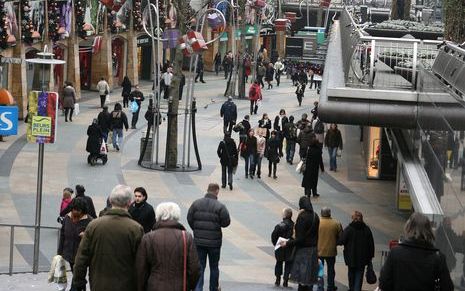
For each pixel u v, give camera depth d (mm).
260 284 39344
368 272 37656
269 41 186750
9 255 40562
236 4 129125
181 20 68688
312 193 62531
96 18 109500
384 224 55500
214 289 31672
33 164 65375
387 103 41344
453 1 51344
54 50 100000
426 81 38281
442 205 30703
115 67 122688
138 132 83938
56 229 40219
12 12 82000
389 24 66812
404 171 39375
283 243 37719
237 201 59062
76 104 89750
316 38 187875
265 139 74625
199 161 68625
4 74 83750
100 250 18188
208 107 106375
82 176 62750
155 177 64562
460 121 27578
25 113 86250
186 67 141500
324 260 39312
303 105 115062
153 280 17969
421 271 16734
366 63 43500
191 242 18172
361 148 83125
